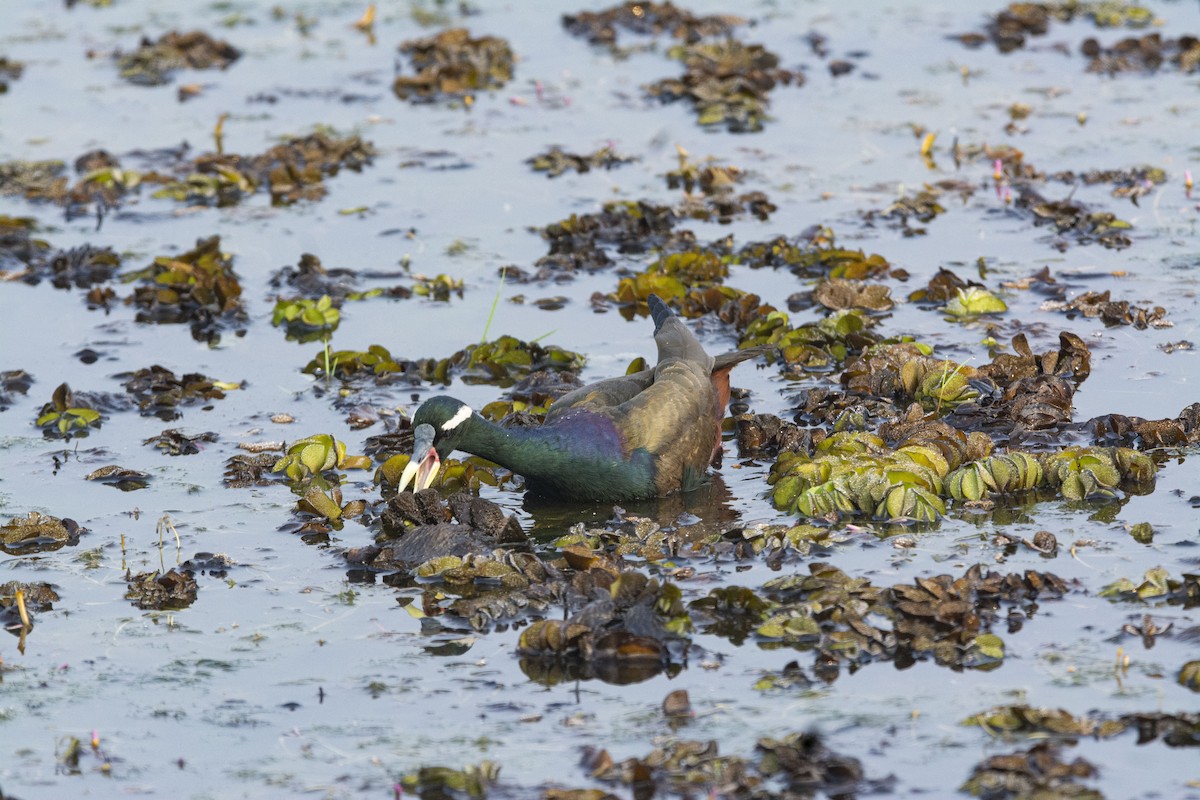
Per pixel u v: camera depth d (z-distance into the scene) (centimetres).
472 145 2477
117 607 1222
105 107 2686
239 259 2086
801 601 1155
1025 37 2866
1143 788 910
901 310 1831
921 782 934
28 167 2378
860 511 1336
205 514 1397
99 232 2192
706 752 966
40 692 1092
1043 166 2238
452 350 1786
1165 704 1003
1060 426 1488
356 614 1201
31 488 1459
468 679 1092
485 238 2116
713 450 1475
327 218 2212
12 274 2056
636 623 1130
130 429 1605
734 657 1105
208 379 1720
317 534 1353
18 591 1207
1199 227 2011
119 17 3234
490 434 1391
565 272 1992
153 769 991
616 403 1475
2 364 1784
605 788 943
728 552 1264
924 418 1499
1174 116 2419
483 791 944
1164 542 1242
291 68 2873
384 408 1628
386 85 2762
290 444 1545
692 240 2053
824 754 957
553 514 1405
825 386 1648
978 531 1290
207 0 3362
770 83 2645
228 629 1180
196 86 2745
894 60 2777
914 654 1091
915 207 2114
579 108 2628
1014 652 1085
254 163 2375
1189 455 1427
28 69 2888
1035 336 1723
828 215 2133
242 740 1021
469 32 3009
